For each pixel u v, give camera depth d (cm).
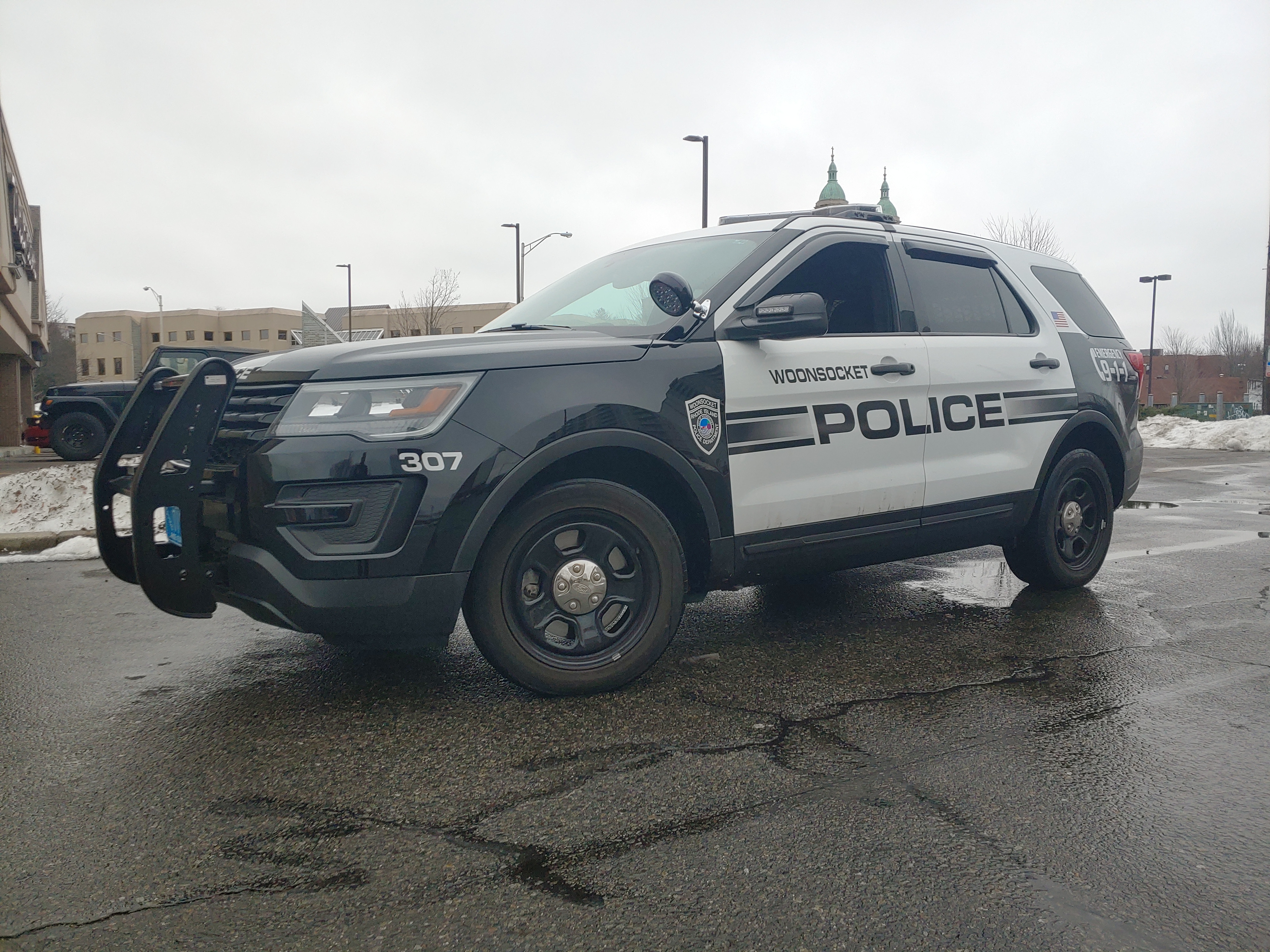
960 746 302
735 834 244
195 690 363
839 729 318
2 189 2259
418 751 300
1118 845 238
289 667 390
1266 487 1092
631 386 350
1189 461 1527
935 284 464
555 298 455
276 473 307
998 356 471
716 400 369
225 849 238
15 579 576
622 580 354
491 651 333
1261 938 199
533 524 333
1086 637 432
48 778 283
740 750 299
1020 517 482
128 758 297
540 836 244
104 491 375
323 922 206
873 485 415
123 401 1756
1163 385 8481
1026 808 259
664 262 436
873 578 569
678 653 409
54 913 210
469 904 212
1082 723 323
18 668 394
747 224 447
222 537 329
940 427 442
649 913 209
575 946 197
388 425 314
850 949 196
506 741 308
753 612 484
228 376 324
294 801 265
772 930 202
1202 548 669
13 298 2572
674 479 363
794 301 366
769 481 386
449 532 316
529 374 334
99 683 372
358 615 312
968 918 206
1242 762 291
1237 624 455
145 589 324
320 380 317
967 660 397
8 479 858
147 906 212
